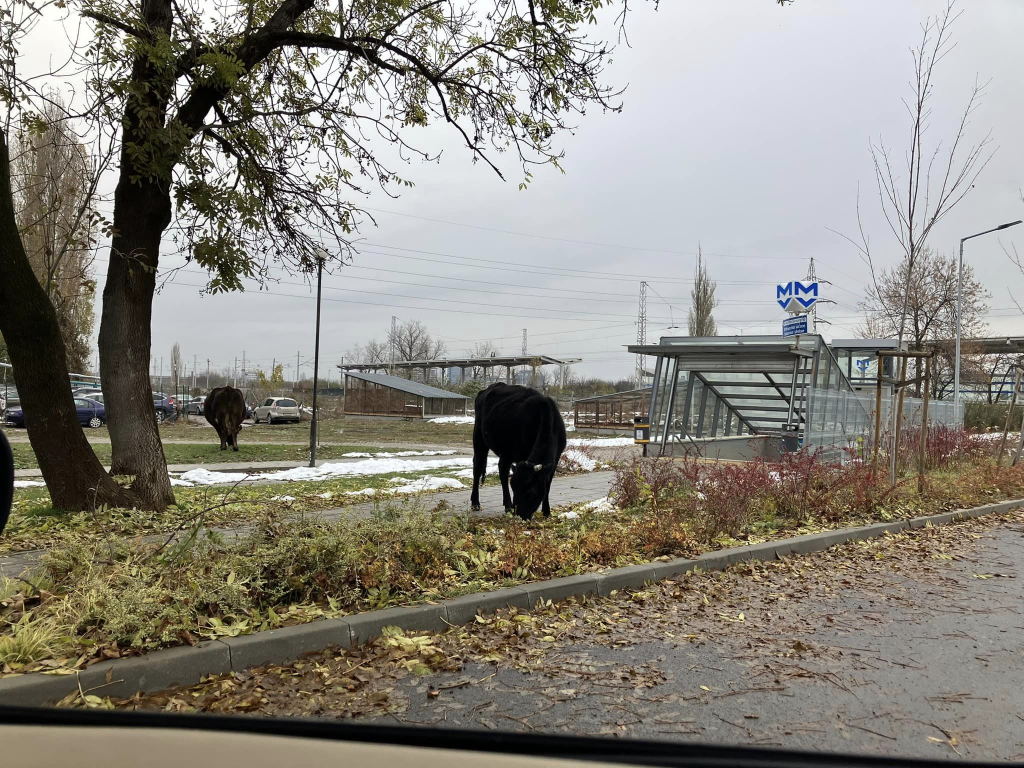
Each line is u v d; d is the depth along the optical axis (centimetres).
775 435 1745
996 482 1329
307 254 1142
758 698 392
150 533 789
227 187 972
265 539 571
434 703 377
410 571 564
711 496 876
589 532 756
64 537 614
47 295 871
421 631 493
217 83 927
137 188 945
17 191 958
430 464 1794
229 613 452
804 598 614
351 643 461
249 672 407
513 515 883
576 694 393
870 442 1480
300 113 1066
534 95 1022
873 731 352
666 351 1792
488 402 988
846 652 471
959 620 548
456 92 1059
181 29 973
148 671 375
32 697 338
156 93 868
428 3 998
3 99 786
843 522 948
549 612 556
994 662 455
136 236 951
